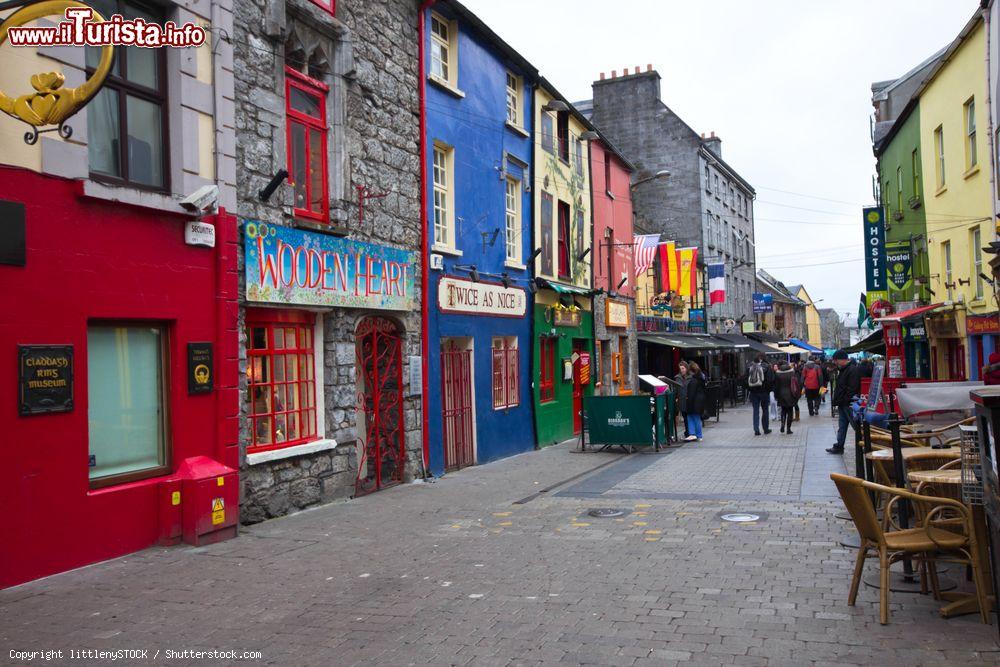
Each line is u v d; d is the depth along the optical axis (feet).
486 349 47.83
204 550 23.98
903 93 90.94
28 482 20.44
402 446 38.32
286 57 31.99
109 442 23.41
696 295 112.37
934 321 61.82
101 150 23.45
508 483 38.04
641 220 112.57
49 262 21.09
